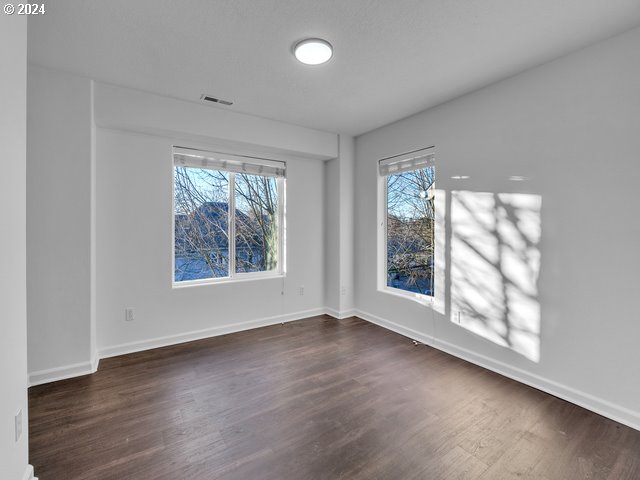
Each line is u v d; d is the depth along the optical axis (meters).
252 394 2.32
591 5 1.72
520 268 2.50
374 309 4.02
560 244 2.26
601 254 2.07
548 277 2.33
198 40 2.06
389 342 3.36
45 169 2.42
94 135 2.75
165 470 1.59
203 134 3.14
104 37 2.02
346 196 4.22
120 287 3.01
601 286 2.07
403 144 3.55
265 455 1.70
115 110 2.73
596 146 2.08
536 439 1.84
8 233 1.27
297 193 4.15
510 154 2.55
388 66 2.38
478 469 1.61
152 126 2.89
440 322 3.17
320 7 1.75
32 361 2.42
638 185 1.91
